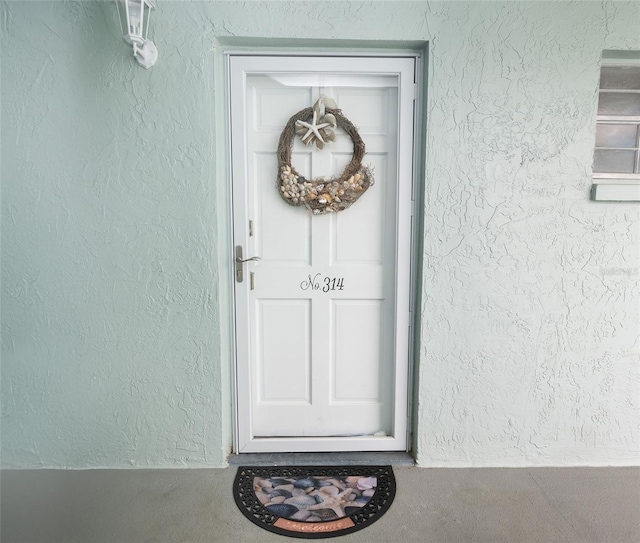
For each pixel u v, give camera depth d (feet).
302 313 6.91
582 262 6.39
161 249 6.23
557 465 6.75
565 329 6.51
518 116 6.10
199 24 5.83
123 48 5.87
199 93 5.95
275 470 6.59
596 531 5.43
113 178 6.10
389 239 6.75
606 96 6.61
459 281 6.40
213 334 6.40
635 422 6.70
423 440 6.70
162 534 5.39
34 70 5.90
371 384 7.09
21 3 5.79
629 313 6.50
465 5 5.90
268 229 6.72
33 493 6.08
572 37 5.97
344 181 6.41
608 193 6.16
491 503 5.91
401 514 5.71
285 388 7.08
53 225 6.17
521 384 6.61
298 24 5.89
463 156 6.16
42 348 6.39
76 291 6.30
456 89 6.04
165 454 6.64
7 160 6.03
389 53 6.25
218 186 6.24
